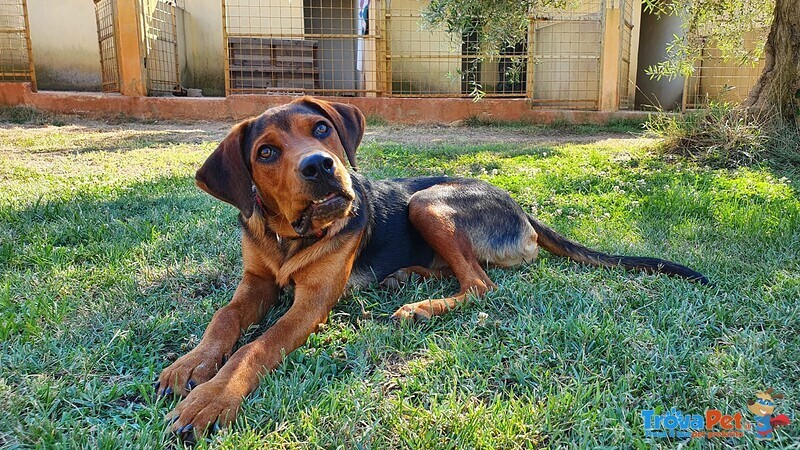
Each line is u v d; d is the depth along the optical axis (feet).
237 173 8.87
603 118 39.99
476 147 27.48
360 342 8.26
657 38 49.11
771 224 13.46
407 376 7.50
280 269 9.05
